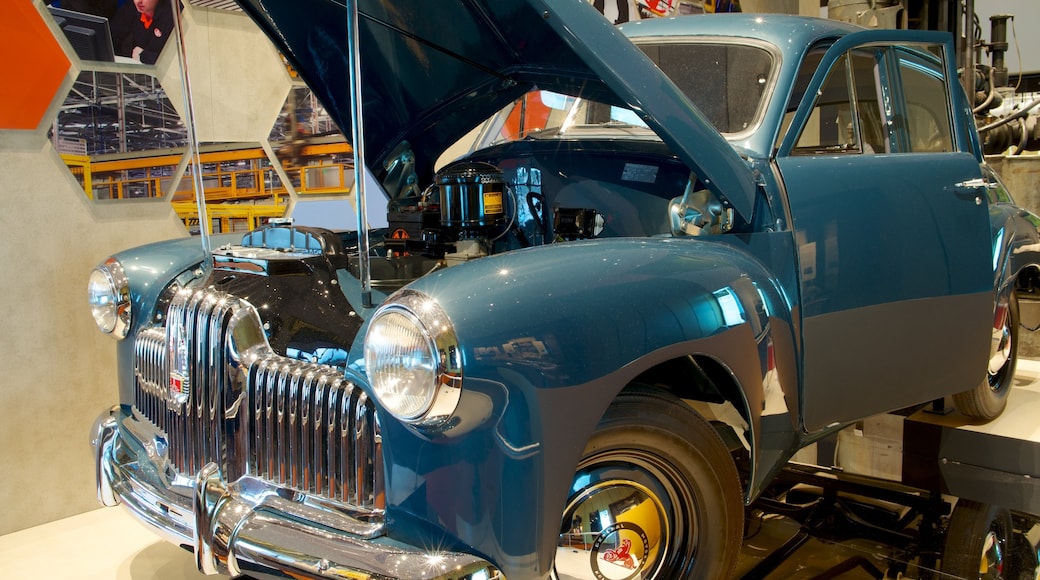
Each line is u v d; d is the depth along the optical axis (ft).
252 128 10.62
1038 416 10.14
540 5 5.41
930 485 8.61
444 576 4.43
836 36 7.72
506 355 4.45
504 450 4.52
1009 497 8.28
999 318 9.14
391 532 4.81
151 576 7.57
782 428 6.33
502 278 4.76
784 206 6.50
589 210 7.25
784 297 6.35
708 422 5.64
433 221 7.83
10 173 8.52
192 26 9.87
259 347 5.54
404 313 4.48
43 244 8.81
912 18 18.95
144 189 9.62
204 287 5.92
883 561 6.99
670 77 7.72
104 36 9.05
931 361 7.66
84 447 9.30
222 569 5.27
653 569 5.48
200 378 5.67
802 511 8.09
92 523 9.01
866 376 7.07
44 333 8.89
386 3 7.03
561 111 8.13
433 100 8.34
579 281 4.91
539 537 4.62
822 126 7.47
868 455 9.62
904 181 7.35
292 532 4.95
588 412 4.71
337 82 8.21
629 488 5.26
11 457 8.73
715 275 5.62
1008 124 16.66
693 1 16.15
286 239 6.43
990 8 20.70
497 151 8.07
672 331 5.10
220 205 10.37
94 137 9.10
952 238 7.72
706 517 5.61
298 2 7.29
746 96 7.14
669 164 6.93
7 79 8.30
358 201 5.72
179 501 5.82
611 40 5.66
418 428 4.52
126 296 6.81
